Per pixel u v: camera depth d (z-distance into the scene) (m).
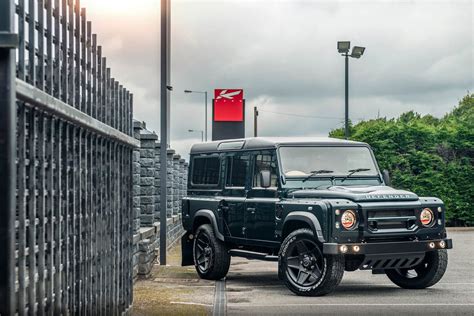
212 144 14.19
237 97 44.75
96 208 5.99
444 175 30.88
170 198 22.34
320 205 10.81
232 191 13.27
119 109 7.24
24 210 4.05
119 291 7.28
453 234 25.95
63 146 4.91
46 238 4.59
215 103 44.78
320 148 12.52
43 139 4.41
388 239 11.06
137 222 13.60
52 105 4.30
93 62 5.97
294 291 11.03
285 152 12.30
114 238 6.88
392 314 9.20
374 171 12.76
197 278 13.49
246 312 9.38
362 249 10.69
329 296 10.89
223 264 13.11
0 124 3.58
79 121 4.98
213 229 13.41
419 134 31.19
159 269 14.98
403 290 11.60
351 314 9.22
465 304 10.01
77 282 5.33
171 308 9.59
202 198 14.07
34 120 4.20
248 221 12.60
